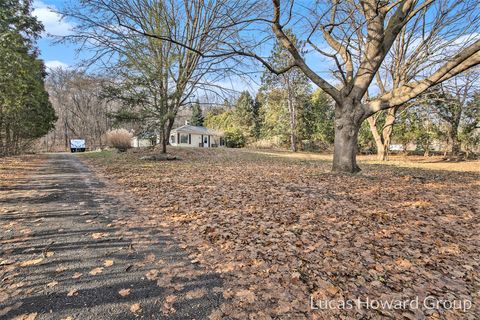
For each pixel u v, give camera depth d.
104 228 3.57
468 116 16.86
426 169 10.82
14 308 1.90
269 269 2.55
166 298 2.07
